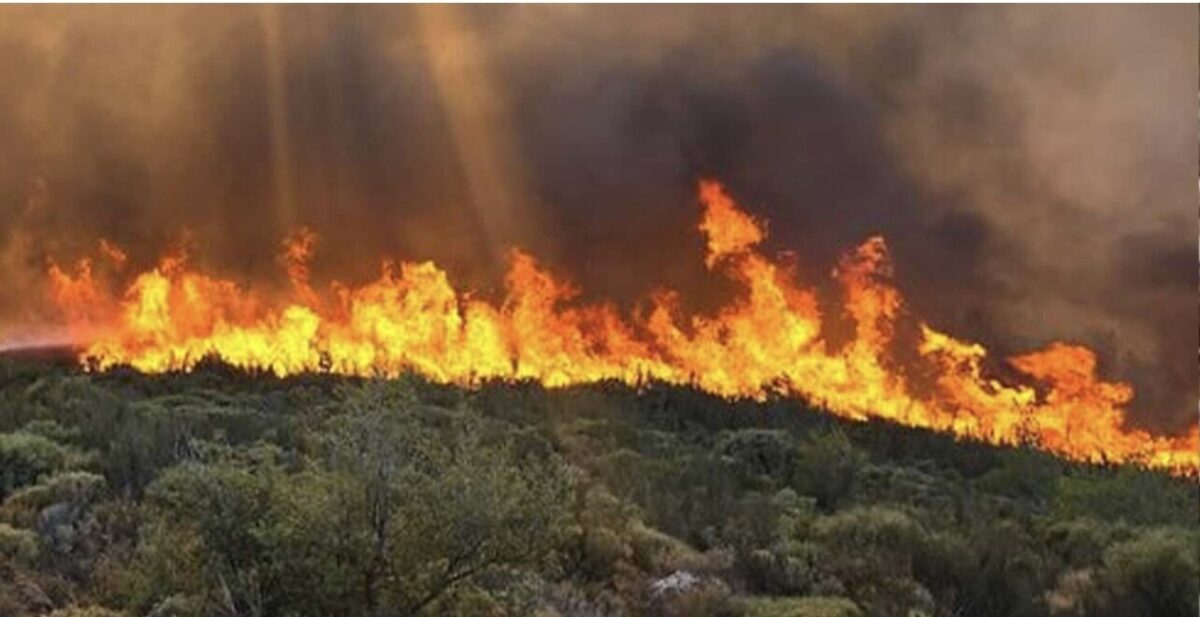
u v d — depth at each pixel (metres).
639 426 46.59
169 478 19.88
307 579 14.83
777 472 39.16
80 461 25.95
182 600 15.08
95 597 18.02
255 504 15.38
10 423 31.62
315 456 18.47
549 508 15.59
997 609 23.98
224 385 49.44
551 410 45.62
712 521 28.03
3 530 20.00
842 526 27.03
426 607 15.20
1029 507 39.78
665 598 20.73
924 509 33.72
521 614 16.19
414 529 15.01
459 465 15.35
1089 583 26.00
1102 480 40.75
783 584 23.17
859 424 56.25
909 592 23.11
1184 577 24.14
